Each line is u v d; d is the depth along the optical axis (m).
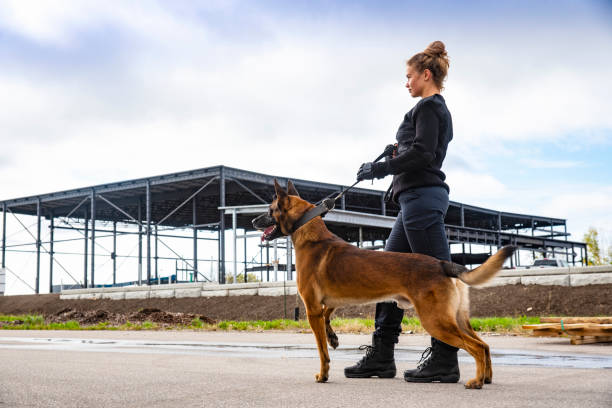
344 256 3.75
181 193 34.66
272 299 19.48
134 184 32.91
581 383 3.54
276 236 4.13
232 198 36.59
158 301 23.16
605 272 13.71
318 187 32.94
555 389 3.28
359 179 4.07
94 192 34.88
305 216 4.02
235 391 3.38
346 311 15.75
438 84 4.14
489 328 9.80
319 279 3.82
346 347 7.24
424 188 3.98
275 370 4.59
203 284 22.28
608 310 12.14
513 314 13.17
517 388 3.35
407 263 3.52
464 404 2.81
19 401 3.06
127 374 4.26
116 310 22.92
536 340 8.02
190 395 3.24
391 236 4.30
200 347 7.41
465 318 3.55
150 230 32.28
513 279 15.30
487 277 3.27
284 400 3.03
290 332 11.18
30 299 28.88
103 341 8.80
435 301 3.39
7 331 12.66
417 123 3.94
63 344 8.05
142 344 8.04
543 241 42.19
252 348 7.22
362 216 28.88
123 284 43.50
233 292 21.25
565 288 14.07
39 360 5.42
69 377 4.07
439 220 3.98
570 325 7.24
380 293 3.59
